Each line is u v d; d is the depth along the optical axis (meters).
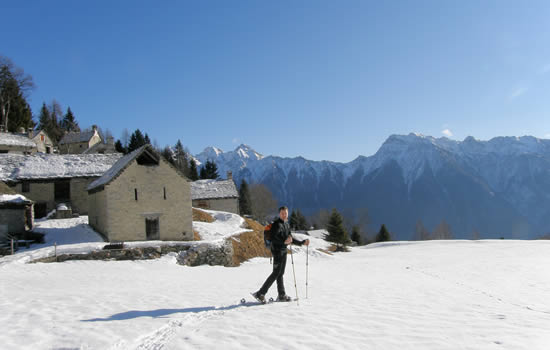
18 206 29.95
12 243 26.19
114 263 24.83
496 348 5.70
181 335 6.45
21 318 7.89
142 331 6.69
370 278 19.64
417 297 11.66
